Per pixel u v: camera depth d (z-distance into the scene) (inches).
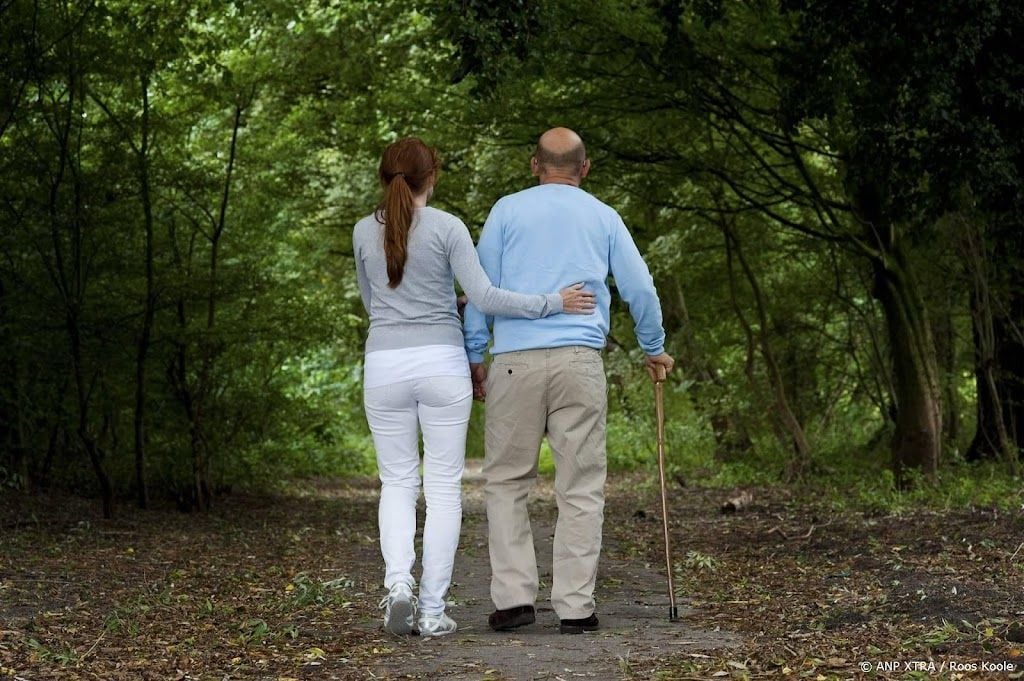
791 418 828.0
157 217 619.2
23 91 532.4
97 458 558.3
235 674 225.1
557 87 647.1
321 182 898.7
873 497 599.5
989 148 470.3
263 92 679.7
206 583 362.6
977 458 746.2
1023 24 459.5
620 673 219.5
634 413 1190.3
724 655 234.1
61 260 544.7
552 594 269.9
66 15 532.4
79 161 552.4
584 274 274.5
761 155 758.5
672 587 285.4
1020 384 714.8
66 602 311.6
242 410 687.1
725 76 617.0
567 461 271.4
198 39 617.6
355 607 312.5
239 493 796.6
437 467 267.4
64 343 574.9
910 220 510.9
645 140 691.4
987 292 683.4
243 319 642.2
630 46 588.7
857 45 474.9
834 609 281.9
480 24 378.3
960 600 275.3
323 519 632.4
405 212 263.1
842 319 971.3
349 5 718.5
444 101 701.9
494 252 276.8
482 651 243.9
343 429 1106.1
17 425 582.6
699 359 1007.0
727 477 898.1
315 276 759.1
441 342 264.8
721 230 873.5
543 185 282.5
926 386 661.3
